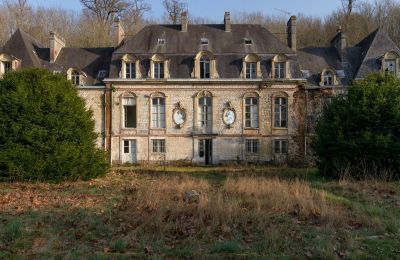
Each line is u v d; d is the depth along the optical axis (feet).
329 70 109.40
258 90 108.68
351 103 67.87
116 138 108.99
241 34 115.44
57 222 34.58
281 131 108.47
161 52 111.55
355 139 65.16
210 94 108.99
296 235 30.40
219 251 27.20
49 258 25.82
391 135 64.44
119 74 109.29
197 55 108.68
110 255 26.50
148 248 27.61
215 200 38.22
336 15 176.65
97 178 69.21
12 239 29.81
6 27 172.65
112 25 188.65
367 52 112.78
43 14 182.70
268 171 86.89
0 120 62.34
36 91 63.72
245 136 108.47
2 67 109.70
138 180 65.62
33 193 51.55
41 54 119.24
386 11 172.04
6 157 60.75
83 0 191.52
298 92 108.88
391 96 66.18
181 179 61.26
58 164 61.98
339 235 30.42
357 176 63.98
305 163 106.73
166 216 35.68
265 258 25.76
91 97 110.32
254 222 33.65
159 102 109.91
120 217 35.94
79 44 167.43
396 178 63.93
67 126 64.23
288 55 110.83
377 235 30.68
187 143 108.78
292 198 40.70
